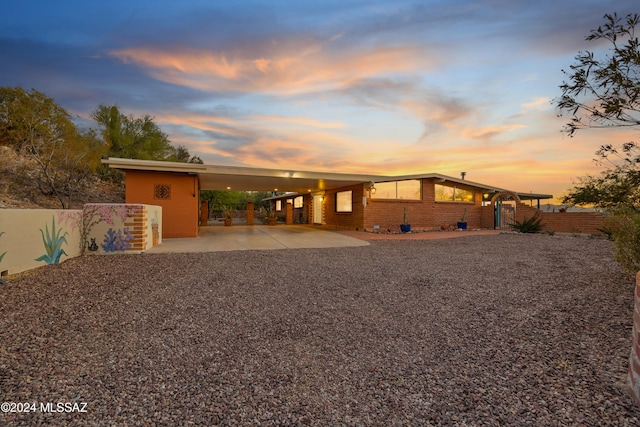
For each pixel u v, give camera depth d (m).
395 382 2.24
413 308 3.92
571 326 3.18
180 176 12.03
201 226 20.73
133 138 21.83
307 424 1.77
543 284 4.96
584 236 13.15
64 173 16.36
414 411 1.89
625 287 4.56
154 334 3.03
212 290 4.57
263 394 2.07
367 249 9.22
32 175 16.47
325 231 15.87
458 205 18.47
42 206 14.63
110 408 1.86
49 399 1.93
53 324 3.15
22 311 3.43
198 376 2.28
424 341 2.96
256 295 4.40
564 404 1.91
